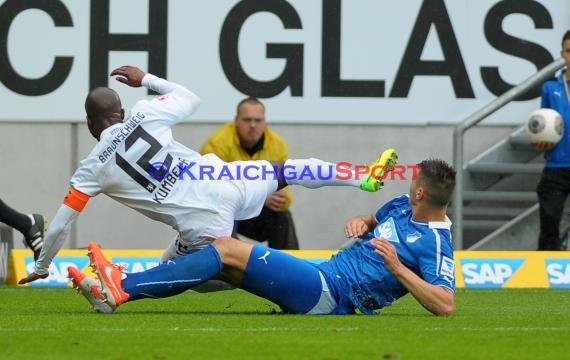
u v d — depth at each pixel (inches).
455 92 1151.6
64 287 971.9
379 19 1146.7
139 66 1140.5
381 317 617.9
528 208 1208.2
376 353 468.8
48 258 653.3
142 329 554.6
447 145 1168.2
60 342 501.4
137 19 1141.1
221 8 1142.3
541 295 906.7
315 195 1171.9
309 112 1148.5
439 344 500.1
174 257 685.3
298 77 1147.3
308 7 1143.6
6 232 1039.6
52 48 1141.7
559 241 1063.0
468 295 904.9
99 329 554.6
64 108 1148.5
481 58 1151.0
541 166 1168.8
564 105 1041.5
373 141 1165.7
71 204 641.0
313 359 450.9
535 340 520.7
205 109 1145.4
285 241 1015.0
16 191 1163.3
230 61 1144.2
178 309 716.0
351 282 622.8
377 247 598.2
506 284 1032.8
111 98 652.7
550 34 1151.0
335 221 1174.3
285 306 633.0
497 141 1190.3
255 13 1142.3
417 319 608.1
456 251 1042.7
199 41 1141.7
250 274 618.5
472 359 456.1
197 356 458.0
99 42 1140.5
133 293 615.8
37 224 854.5
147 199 650.2
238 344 495.5
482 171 1171.3
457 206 1084.5
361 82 1148.5
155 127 647.1
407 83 1151.0
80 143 1165.7
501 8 1148.5
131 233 1170.0
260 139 1000.2
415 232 612.1
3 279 1024.9
